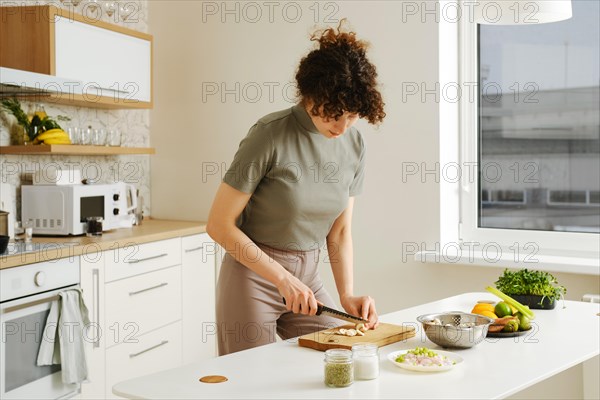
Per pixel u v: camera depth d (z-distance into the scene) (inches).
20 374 116.6
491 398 60.7
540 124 142.6
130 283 142.2
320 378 65.9
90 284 131.6
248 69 166.6
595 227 138.0
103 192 152.0
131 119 176.9
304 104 82.7
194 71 173.9
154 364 149.7
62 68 140.7
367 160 150.3
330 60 76.1
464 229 149.3
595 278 127.7
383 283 149.6
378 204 149.5
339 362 63.2
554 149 141.4
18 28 139.4
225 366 69.9
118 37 155.6
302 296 80.1
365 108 77.1
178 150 177.9
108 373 136.6
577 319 90.0
